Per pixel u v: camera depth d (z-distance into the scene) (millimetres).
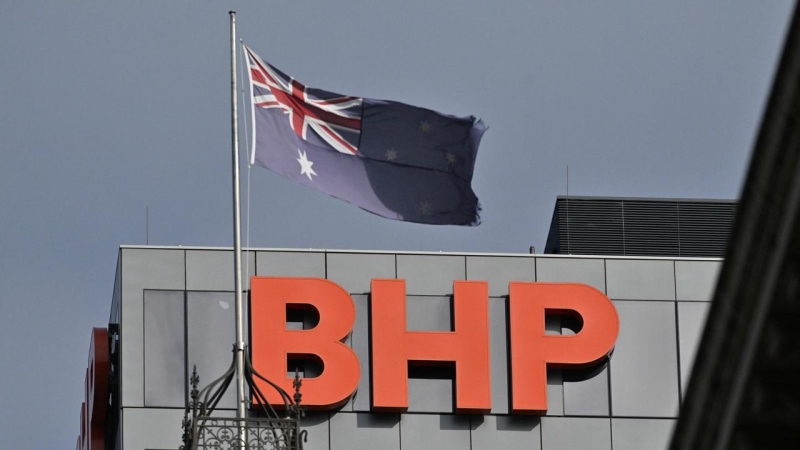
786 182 50031
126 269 119438
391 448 117750
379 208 105250
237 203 97625
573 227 134375
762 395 50750
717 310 51031
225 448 114562
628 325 122688
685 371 121812
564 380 120688
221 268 120375
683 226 135000
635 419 120250
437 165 106188
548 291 121062
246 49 104875
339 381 116750
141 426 115375
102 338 123125
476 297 120562
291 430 90125
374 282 120000
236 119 99625
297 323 119062
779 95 49938
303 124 105125
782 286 50438
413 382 119625
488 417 119250
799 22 49562
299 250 121562
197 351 117812
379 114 106125
